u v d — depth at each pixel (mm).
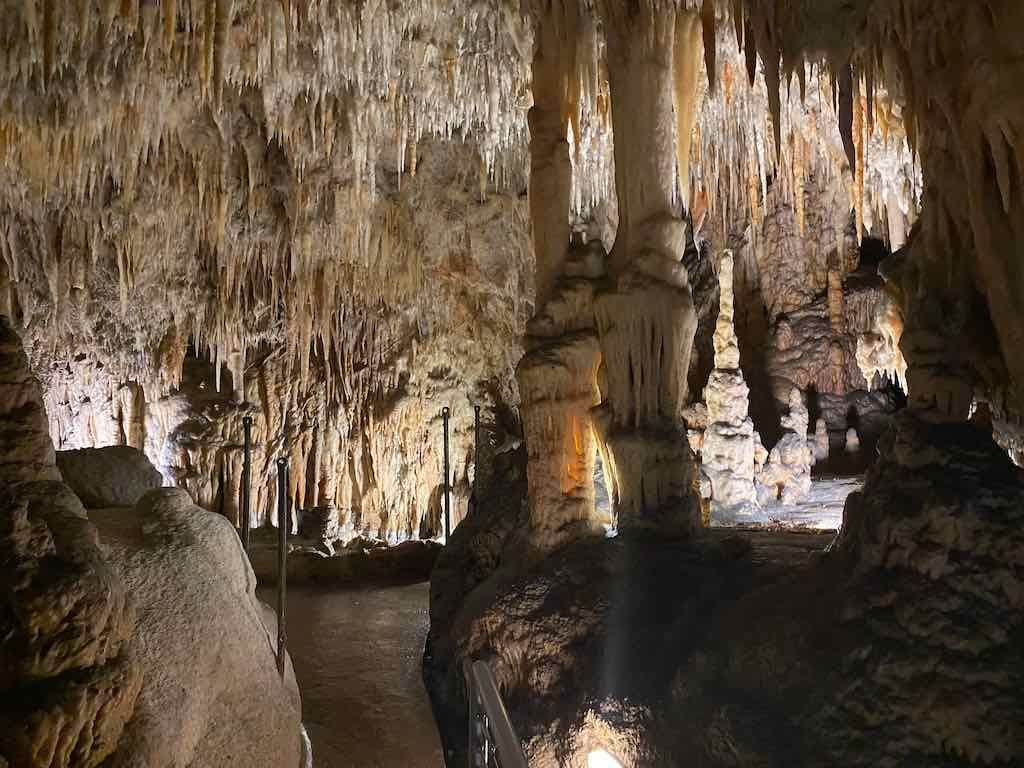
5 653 2434
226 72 9328
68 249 12516
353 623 8719
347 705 6160
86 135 9750
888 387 13586
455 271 13789
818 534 6664
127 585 3205
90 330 13438
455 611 7082
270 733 3527
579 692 4723
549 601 5426
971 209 4305
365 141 11023
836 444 12836
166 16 7520
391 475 14297
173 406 13828
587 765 4438
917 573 3533
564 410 6184
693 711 3904
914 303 4188
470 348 14297
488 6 8477
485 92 10062
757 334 14188
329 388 14234
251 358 14344
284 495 4988
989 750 3027
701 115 10320
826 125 10438
